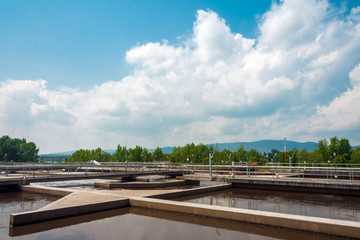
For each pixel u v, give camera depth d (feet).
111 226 39.24
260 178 97.04
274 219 38.19
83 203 47.75
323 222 34.45
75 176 94.73
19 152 412.77
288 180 88.94
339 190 79.56
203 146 311.06
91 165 188.96
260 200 72.28
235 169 175.73
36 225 39.09
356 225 32.53
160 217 45.47
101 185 106.01
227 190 94.43
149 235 34.78
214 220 43.24
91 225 39.73
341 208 60.49
